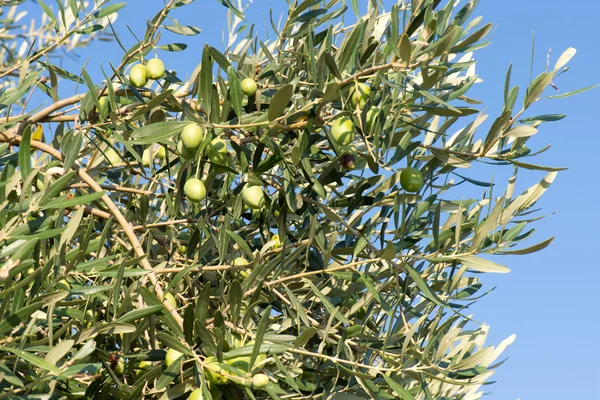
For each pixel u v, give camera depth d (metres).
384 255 2.61
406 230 2.84
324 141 3.39
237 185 3.03
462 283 3.23
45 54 3.13
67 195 3.30
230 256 3.00
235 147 2.85
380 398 2.85
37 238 1.92
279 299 3.08
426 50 2.26
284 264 2.69
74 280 2.53
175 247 3.28
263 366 2.28
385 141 2.61
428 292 2.56
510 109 2.52
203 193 2.70
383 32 3.14
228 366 2.21
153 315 2.49
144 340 2.99
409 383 3.17
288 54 3.35
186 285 3.20
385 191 3.01
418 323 2.63
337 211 3.30
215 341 2.42
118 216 2.66
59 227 2.10
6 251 1.94
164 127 2.64
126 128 2.77
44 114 2.94
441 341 2.70
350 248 2.93
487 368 2.93
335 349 3.01
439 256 2.67
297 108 2.79
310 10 3.09
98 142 3.19
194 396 2.32
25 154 1.97
